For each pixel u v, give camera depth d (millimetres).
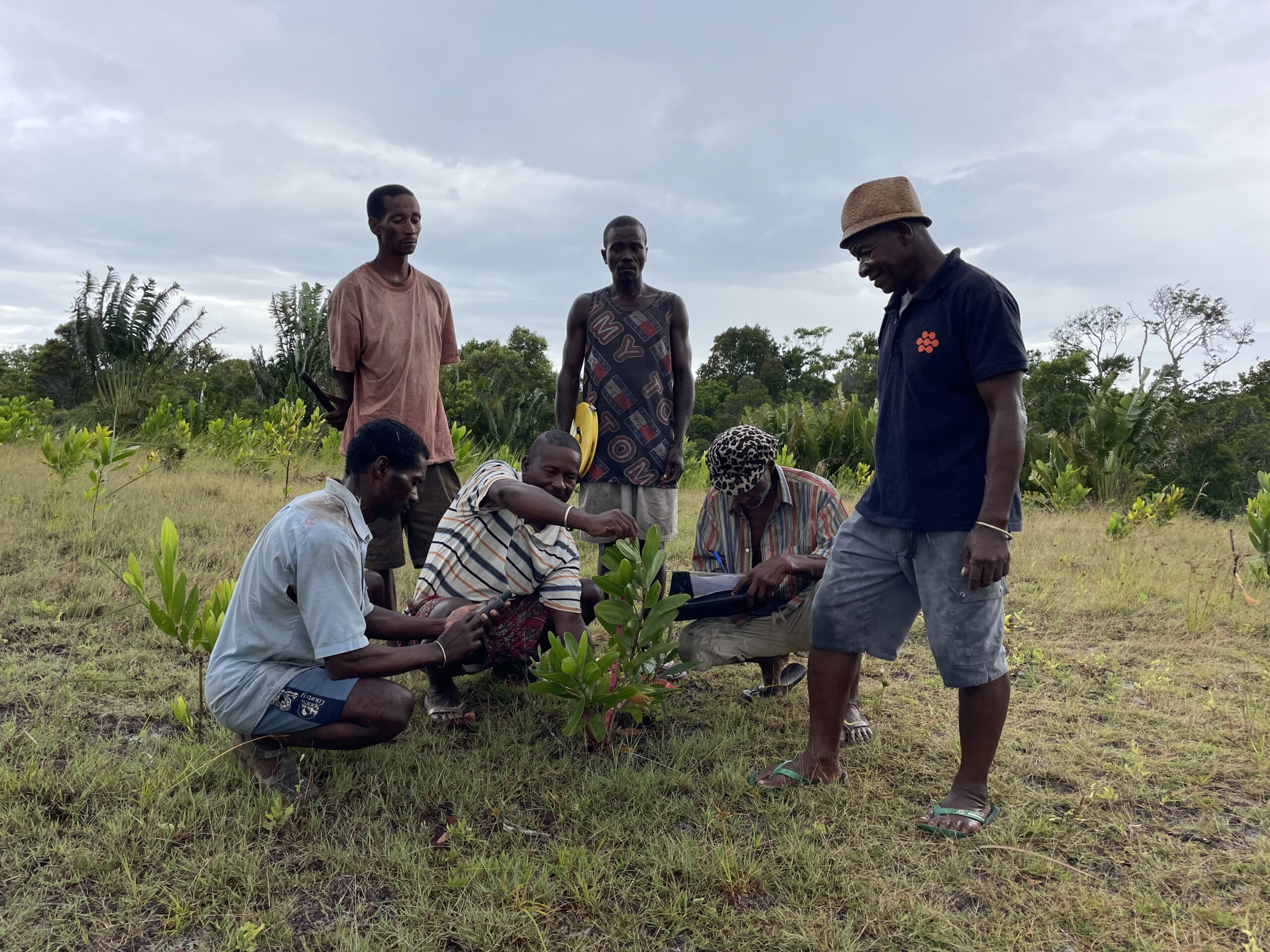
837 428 14938
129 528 5738
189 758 2777
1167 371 14117
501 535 3316
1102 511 11094
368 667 2566
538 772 2918
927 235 2674
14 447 9945
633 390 4324
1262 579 6098
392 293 4000
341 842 2453
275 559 2537
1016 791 2887
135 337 19875
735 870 2352
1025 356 2451
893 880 2352
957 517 2562
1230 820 2771
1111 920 2205
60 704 3178
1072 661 4316
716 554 3631
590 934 2115
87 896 2154
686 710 3570
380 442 2650
